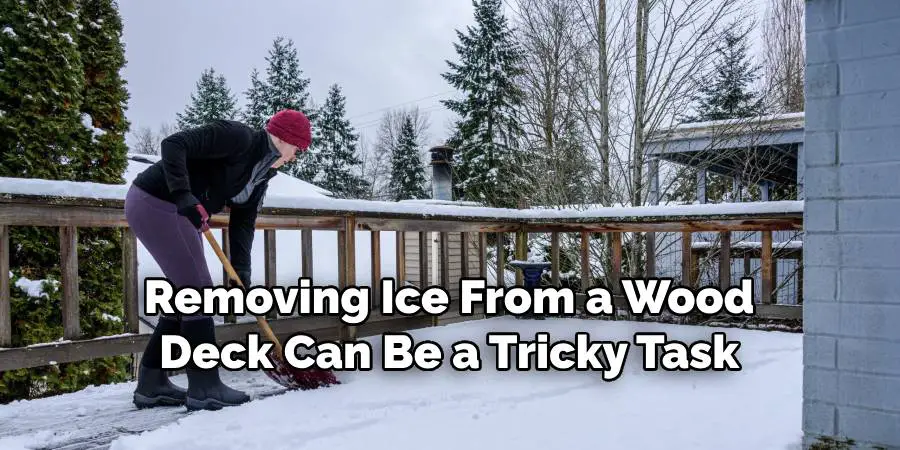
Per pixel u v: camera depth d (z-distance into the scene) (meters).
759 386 2.43
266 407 2.17
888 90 1.46
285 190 10.55
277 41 30.30
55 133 4.17
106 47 4.82
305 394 2.37
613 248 4.50
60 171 4.20
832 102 1.54
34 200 2.33
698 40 6.09
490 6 19.17
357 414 2.08
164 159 1.98
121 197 2.59
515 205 7.95
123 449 1.76
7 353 2.27
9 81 4.00
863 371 1.50
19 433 1.95
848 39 1.52
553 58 6.83
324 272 7.22
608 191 6.43
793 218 3.68
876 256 1.49
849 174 1.52
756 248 6.16
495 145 18.08
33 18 4.07
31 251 3.77
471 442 1.81
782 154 7.88
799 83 7.56
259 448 1.77
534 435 1.87
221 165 2.20
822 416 1.57
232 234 2.54
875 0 1.48
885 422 1.47
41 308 3.64
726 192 8.52
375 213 3.54
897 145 1.46
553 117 6.84
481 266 4.56
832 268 1.55
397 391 2.40
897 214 1.46
